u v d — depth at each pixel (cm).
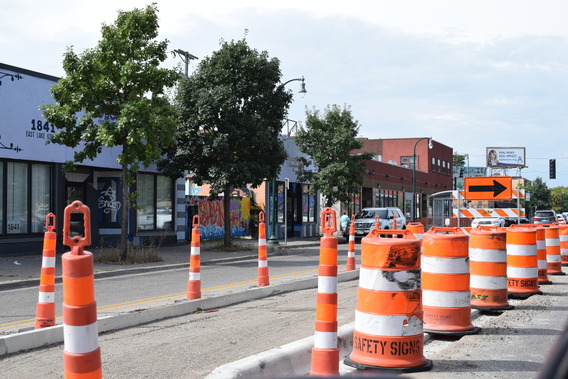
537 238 1307
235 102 2370
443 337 776
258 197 3638
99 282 1438
